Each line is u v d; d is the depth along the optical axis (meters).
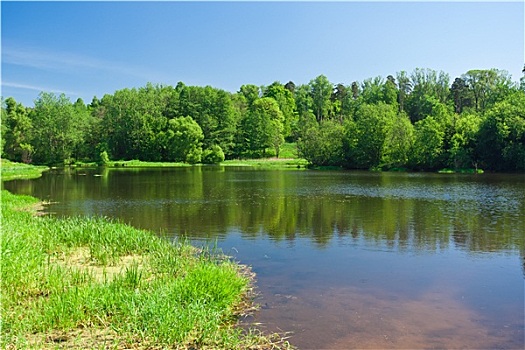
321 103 139.75
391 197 30.12
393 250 14.82
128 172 63.34
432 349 7.46
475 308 9.40
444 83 119.12
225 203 27.05
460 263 13.16
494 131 60.94
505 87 90.31
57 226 15.50
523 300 9.91
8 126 85.94
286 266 12.74
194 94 109.44
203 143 100.00
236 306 9.34
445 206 25.44
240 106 125.62
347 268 12.55
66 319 7.70
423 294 10.30
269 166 83.62
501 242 16.00
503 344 7.66
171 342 7.19
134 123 98.81
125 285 9.66
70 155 90.75
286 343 7.61
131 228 15.88
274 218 21.33
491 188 36.53
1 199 25.14
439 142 65.19
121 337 7.31
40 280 9.76
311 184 41.59
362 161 73.25
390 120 72.12
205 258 12.93
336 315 8.92
